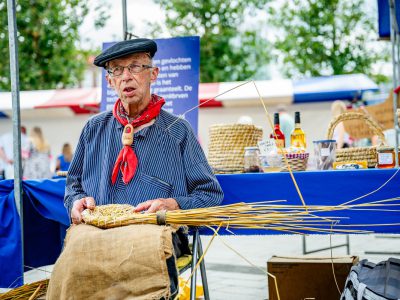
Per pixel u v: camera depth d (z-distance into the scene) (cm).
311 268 288
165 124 248
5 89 1436
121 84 242
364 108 620
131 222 214
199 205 234
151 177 240
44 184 290
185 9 1535
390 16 477
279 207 219
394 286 209
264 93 904
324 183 244
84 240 206
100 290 201
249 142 296
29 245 329
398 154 279
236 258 550
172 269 211
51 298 203
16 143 289
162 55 353
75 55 1527
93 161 251
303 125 957
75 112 1033
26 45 1441
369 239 648
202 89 949
